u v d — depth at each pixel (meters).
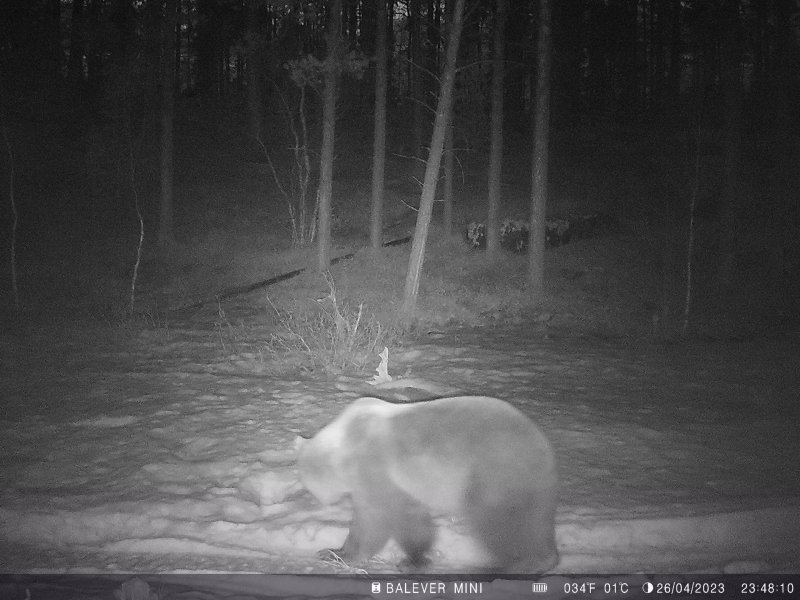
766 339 15.91
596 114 46.59
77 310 18.70
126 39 29.78
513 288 21.48
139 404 9.61
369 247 26.30
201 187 34.59
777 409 9.73
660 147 38.66
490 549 4.21
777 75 37.41
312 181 35.25
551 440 8.14
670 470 7.29
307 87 37.53
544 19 19.91
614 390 10.76
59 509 6.28
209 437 8.13
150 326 16.23
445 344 14.41
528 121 45.59
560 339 15.38
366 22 42.88
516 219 28.39
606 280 23.61
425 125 40.47
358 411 4.58
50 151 35.84
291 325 15.78
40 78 37.34
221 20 43.56
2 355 12.88
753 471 7.30
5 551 5.80
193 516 6.21
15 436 8.37
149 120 32.84
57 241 28.70
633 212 31.30
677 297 22.17
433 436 4.26
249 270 24.31
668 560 5.62
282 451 7.62
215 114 43.16
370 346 13.08
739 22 25.44
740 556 5.71
